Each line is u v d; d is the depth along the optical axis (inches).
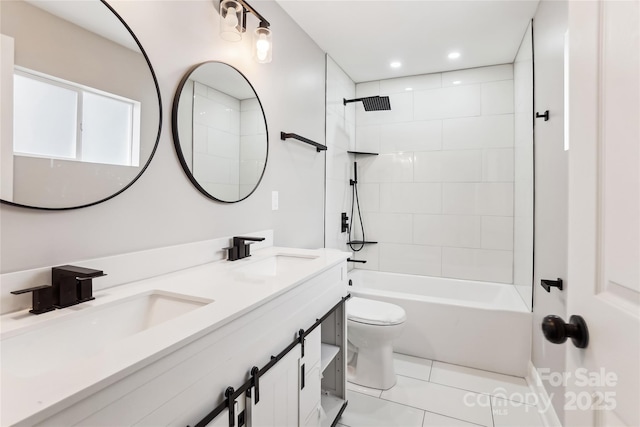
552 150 65.5
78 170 37.0
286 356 42.5
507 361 86.4
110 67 40.3
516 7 79.4
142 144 44.3
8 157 31.2
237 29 58.8
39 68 33.6
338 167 117.1
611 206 21.9
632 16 19.5
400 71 121.6
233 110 62.3
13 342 27.3
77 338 32.0
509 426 66.6
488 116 116.0
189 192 52.9
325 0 76.4
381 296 100.1
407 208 127.8
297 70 87.2
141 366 22.3
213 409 29.7
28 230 33.1
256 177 69.5
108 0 40.2
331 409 65.3
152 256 45.4
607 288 22.3
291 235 84.7
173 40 49.3
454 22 86.4
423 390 79.4
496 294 111.0
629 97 19.8
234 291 38.5
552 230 65.3
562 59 59.1
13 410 16.9
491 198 115.7
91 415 19.8
